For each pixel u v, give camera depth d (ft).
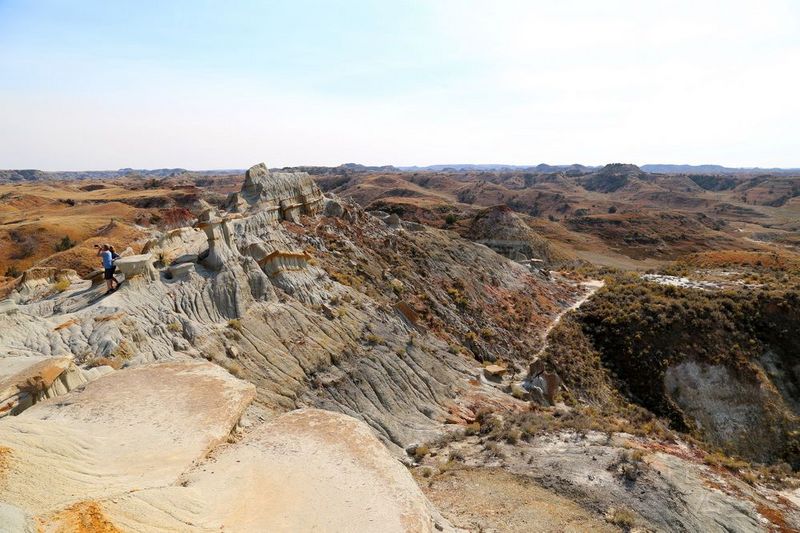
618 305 154.92
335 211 147.33
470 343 120.06
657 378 124.98
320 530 26.89
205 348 66.28
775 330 133.28
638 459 63.67
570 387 117.60
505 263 187.52
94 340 56.34
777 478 69.92
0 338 50.16
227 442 35.19
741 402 118.62
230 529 25.54
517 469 61.98
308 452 34.17
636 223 407.64
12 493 21.38
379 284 121.29
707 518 53.31
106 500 23.27
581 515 51.26
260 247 94.79
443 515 50.03
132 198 366.22
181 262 81.25
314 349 80.33
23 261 205.98
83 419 34.60
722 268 217.15
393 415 77.36
